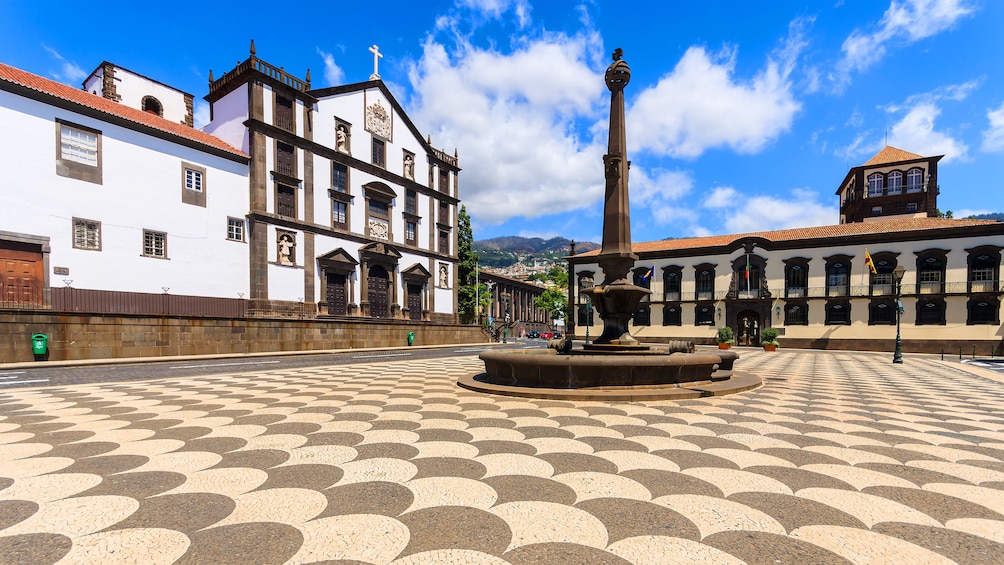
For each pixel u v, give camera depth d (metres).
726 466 4.06
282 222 26.69
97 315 16.84
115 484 3.46
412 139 36.47
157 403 7.19
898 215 41.72
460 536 2.66
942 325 32.41
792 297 37.00
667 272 42.25
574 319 46.72
